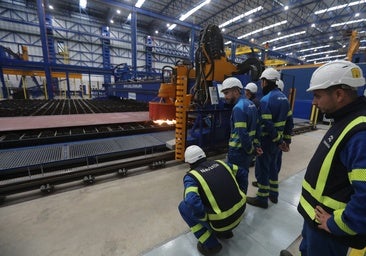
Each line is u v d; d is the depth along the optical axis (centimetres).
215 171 141
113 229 175
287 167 335
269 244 162
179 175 285
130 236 167
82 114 548
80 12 1509
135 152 315
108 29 1623
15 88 1232
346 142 74
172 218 192
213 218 132
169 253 151
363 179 66
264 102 201
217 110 339
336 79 77
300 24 1476
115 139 352
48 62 888
